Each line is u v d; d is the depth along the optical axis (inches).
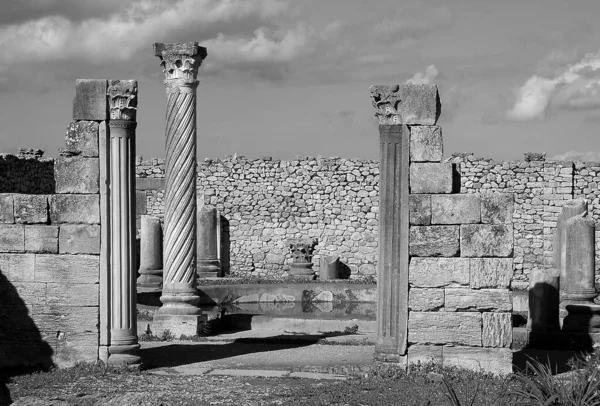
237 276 1406.3
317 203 1444.4
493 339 584.1
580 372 509.4
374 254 1425.9
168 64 752.3
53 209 609.6
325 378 586.9
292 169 1451.8
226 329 842.2
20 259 609.6
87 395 533.3
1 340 612.1
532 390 479.2
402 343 590.9
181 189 758.5
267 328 847.1
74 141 608.1
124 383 567.2
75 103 608.7
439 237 588.7
